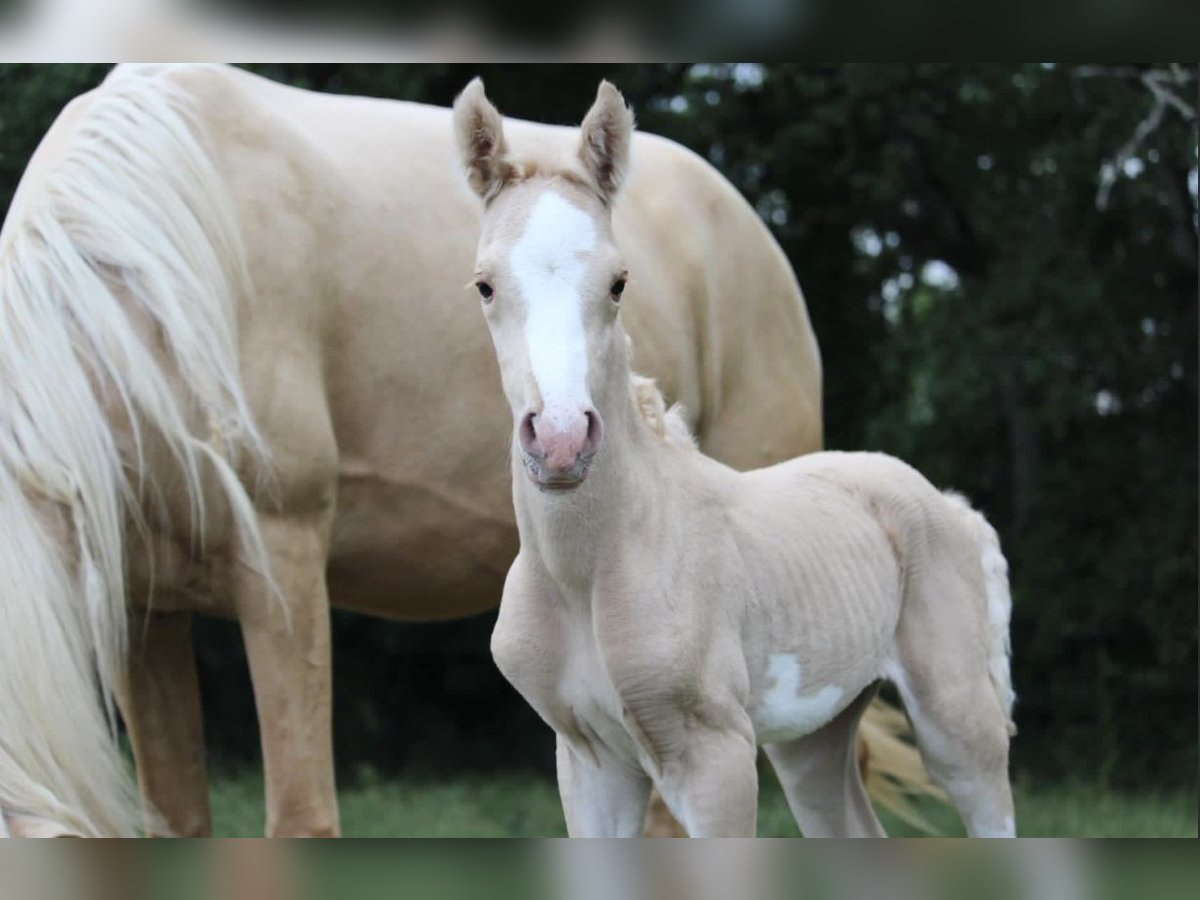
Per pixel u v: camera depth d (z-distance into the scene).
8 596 4.27
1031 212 12.03
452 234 5.49
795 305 6.95
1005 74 11.29
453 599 5.71
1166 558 12.11
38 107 8.98
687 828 3.94
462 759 11.73
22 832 3.98
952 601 4.75
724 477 4.31
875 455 4.98
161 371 4.66
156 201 4.75
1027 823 8.99
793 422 6.82
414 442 5.32
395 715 11.96
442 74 10.33
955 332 12.23
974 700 4.68
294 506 4.89
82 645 4.43
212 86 5.09
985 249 12.89
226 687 10.83
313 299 5.05
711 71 11.60
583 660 3.96
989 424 13.17
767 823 8.66
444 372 5.36
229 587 4.84
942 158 12.40
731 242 6.69
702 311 6.46
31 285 4.61
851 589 4.41
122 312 4.63
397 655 12.03
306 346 5.00
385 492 5.31
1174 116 11.12
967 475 13.56
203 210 4.82
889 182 11.66
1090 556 12.54
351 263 5.20
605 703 3.94
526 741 12.00
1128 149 10.14
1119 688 12.43
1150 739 11.98
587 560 3.85
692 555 3.97
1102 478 12.76
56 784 4.23
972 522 5.03
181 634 5.17
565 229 3.63
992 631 4.97
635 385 4.19
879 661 4.61
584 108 11.16
